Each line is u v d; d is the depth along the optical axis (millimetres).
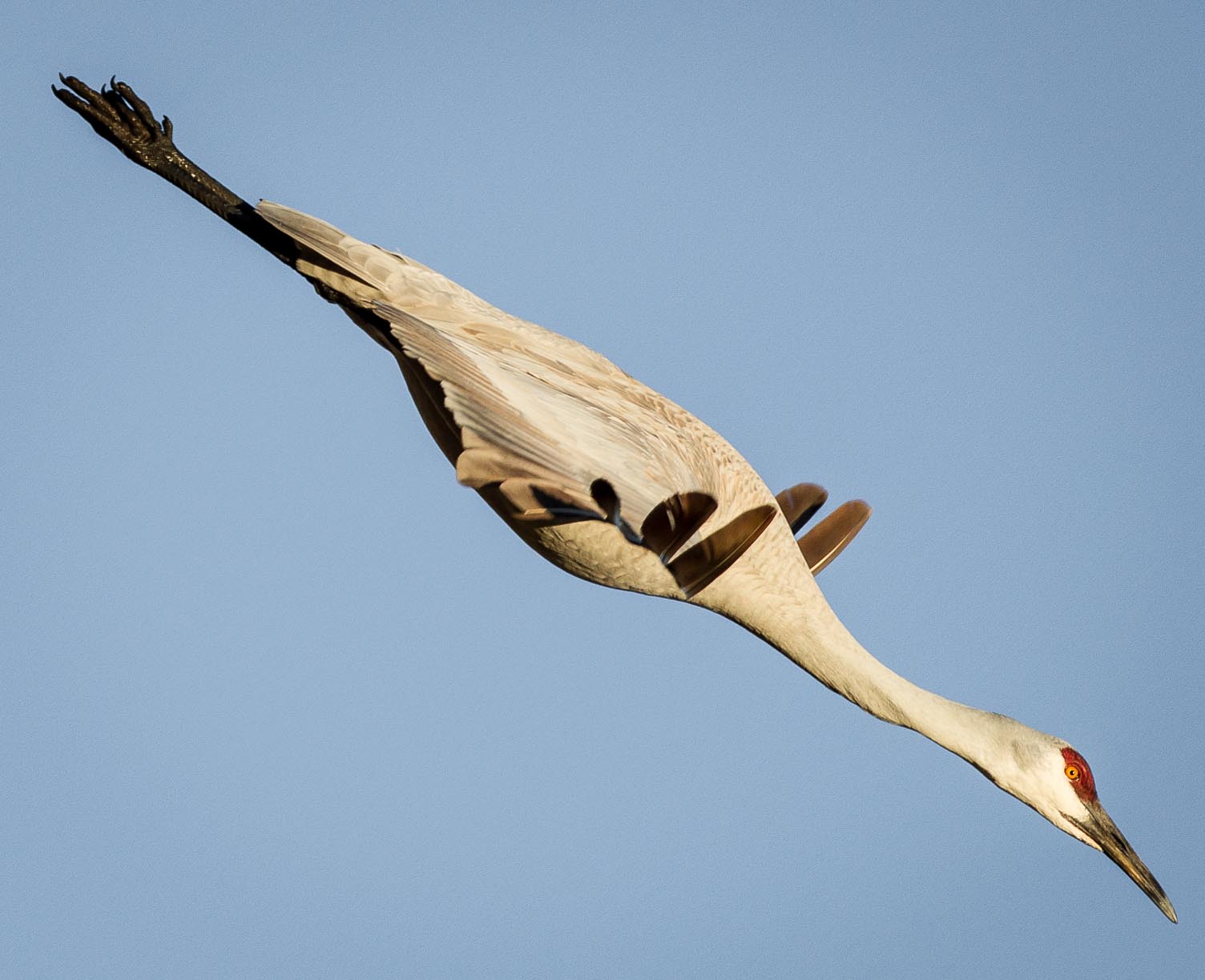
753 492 14266
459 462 10406
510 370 12555
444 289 13797
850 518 15984
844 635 14453
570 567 13859
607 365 14062
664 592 13898
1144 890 13992
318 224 13852
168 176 15000
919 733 14547
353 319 14227
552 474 10648
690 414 14227
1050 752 14227
